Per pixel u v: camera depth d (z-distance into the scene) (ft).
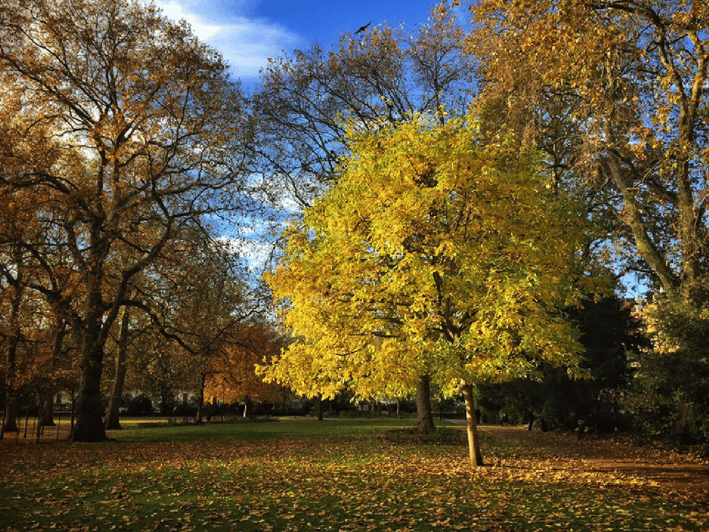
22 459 50.78
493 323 33.14
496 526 23.21
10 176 66.13
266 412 192.85
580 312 80.07
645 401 60.39
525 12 49.03
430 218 36.37
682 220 52.44
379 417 168.55
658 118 46.73
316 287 37.04
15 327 79.61
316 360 36.96
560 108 61.67
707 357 48.42
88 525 22.94
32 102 72.79
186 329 83.15
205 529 22.49
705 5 43.65
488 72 57.26
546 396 87.40
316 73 83.20
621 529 22.70
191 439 80.02
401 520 24.26
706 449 51.37
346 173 39.96
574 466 45.57
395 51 81.46
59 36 71.15
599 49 47.67
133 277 95.14
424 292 34.99
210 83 77.00
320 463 47.75
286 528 22.77
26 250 74.18
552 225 37.81
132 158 75.46
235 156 79.46
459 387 43.06
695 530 22.74
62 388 74.38
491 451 59.47
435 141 36.32
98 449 62.90
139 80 72.84
